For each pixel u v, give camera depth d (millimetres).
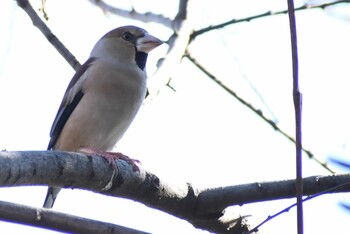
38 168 5828
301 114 4973
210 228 7211
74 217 5395
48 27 9180
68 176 6148
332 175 6906
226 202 6961
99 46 10078
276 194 6934
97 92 9508
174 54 9695
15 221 5195
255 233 7219
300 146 4957
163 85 9477
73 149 9656
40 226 5285
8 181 5598
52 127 10023
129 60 9875
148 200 6852
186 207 6996
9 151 5754
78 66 9695
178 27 10016
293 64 5016
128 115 9711
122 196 6762
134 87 9648
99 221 5492
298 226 4938
